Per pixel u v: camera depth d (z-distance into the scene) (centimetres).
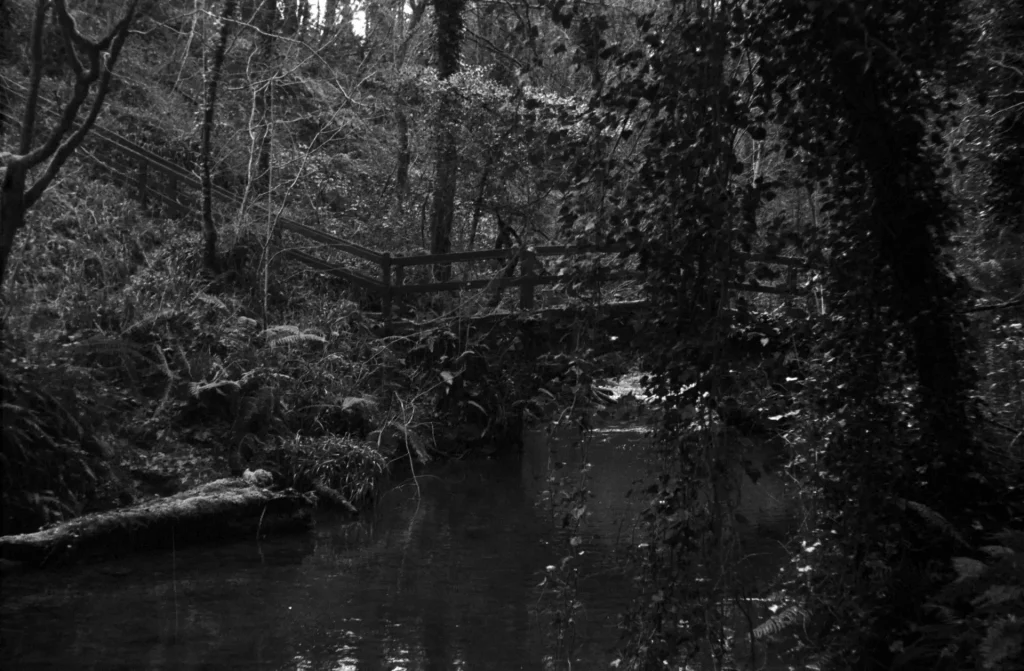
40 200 1246
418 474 1327
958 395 535
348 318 1406
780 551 812
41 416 910
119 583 787
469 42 1798
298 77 1497
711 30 390
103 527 857
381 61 1762
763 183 411
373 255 1459
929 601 461
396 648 638
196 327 1201
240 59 1609
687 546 401
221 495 955
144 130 1689
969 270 698
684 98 397
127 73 1580
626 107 409
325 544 939
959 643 422
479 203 1609
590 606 716
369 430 1272
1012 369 651
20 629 663
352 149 1862
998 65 636
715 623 408
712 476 383
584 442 426
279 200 1591
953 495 533
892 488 479
